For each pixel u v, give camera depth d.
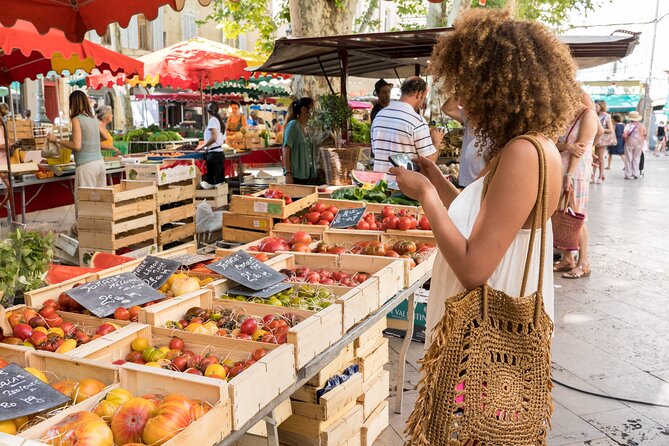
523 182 1.71
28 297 2.98
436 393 1.76
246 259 3.26
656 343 5.08
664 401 4.09
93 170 7.40
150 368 2.10
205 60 11.34
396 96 27.45
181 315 2.85
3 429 1.84
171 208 6.76
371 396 3.41
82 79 11.66
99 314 2.75
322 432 2.98
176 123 28.78
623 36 6.93
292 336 2.34
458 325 1.73
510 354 1.77
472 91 1.82
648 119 37.03
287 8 16.70
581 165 6.59
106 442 1.80
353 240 4.32
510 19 1.86
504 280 1.83
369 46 7.83
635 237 9.20
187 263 3.51
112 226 5.73
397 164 2.44
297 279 3.28
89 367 2.19
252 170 17.08
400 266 3.33
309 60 8.59
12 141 9.68
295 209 5.03
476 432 1.75
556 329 5.38
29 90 21.05
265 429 2.70
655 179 17.25
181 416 1.83
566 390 4.23
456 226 1.82
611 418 3.86
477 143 1.95
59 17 3.91
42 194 8.25
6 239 3.41
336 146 8.85
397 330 5.14
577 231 6.78
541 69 1.78
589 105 6.40
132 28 25.31
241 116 15.53
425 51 8.30
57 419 1.88
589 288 6.59
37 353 2.28
